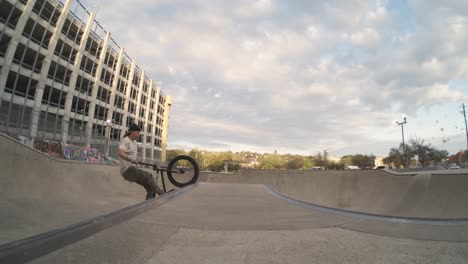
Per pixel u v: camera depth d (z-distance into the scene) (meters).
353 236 2.40
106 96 39.38
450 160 76.94
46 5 28.42
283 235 2.40
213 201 4.59
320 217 3.25
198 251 1.93
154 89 59.12
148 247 1.88
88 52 34.53
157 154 62.38
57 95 31.83
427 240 2.30
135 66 47.72
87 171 8.92
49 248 1.42
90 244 1.68
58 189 6.96
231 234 2.39
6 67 24.00
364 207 16.95
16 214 4.36
